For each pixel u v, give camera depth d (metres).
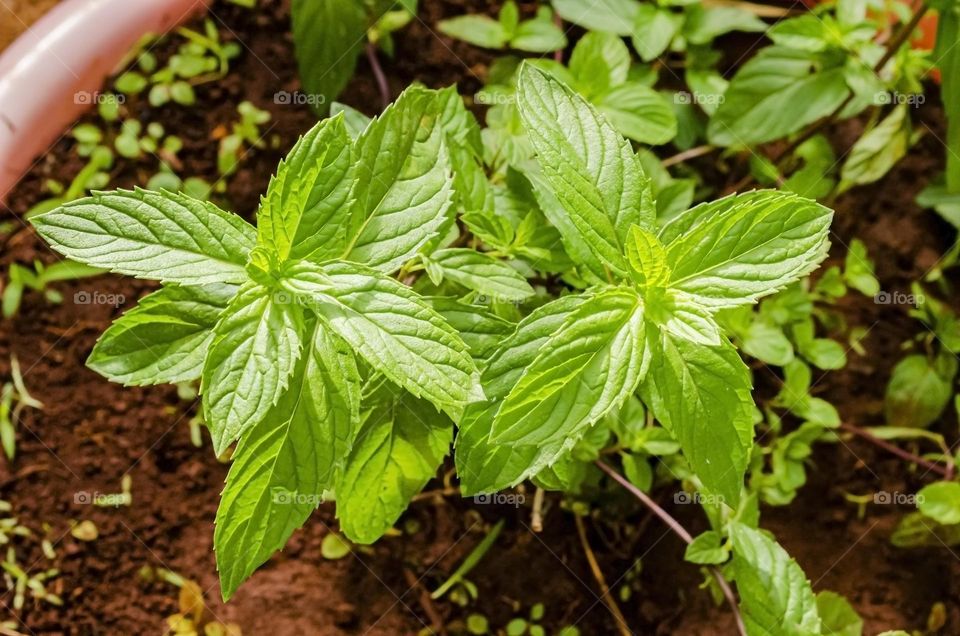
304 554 0.72
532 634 0.71
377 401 0.65
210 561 0.71
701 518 0.73
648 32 0.73
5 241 0.72
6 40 0.76
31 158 0.71
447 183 0.64
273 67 0.73
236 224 0.63
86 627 0.71
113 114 0.72
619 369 0.62
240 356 0.61
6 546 0.71
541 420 0.62
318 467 0.62
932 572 0.73
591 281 0.66
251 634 0.71
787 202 0.62
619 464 0.73
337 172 0.62
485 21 0.74
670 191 0.71
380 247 0.63
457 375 0.61
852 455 0.74
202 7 0.73
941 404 0.73
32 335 0.72
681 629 0.72
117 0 0.71
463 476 0.63
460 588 0.72
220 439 0.61
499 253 0.68
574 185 0.63
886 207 0.75
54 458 0.71
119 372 0.63
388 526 0.67
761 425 0.73
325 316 0.62
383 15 0.74
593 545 0.72
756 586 0.68
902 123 0.74
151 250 0.62
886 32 0.75
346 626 0.71
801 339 0.73
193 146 0.73
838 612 0.71
